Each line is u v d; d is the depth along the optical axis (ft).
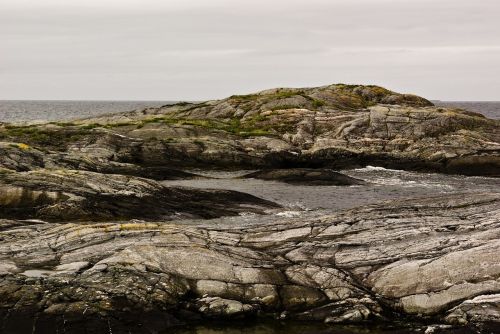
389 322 57.06
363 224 76.48
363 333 55.52
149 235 72.54
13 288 58.03
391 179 165.17
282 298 59.93
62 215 94.27
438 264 61.46
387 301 59.21
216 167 178.29
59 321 53.88
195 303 58.70
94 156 159.53
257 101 252.01
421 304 57.93
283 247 71.20
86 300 56.75
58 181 102.89
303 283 61.87
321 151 188.96
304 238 73.61
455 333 53.06
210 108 256.73
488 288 57.47
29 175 102.94
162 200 106.73
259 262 65.77
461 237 68.03
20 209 95.66
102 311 55.52
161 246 66.64
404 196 136.56
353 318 57.36
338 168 185.88
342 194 137.18
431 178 168.76
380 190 144.36
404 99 265.34
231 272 62.54
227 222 99.86
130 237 71.97
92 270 61.62
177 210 104.22
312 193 136.98
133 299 57.41
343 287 60.90
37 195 97.66
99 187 103.86
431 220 75.77
